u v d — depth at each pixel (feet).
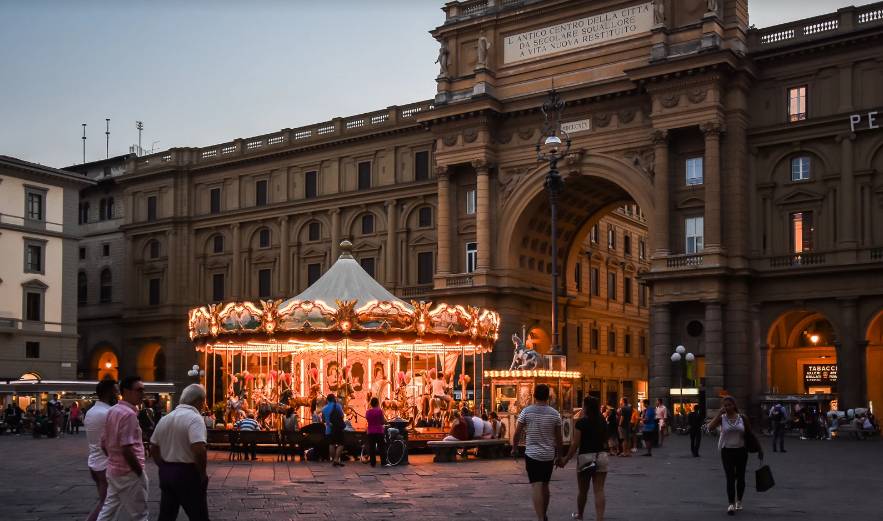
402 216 218.79
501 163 195.83
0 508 59.67
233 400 126.62
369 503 61.87
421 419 123.75
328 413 93.71
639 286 268.82
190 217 254.68
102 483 41.14
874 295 159.22
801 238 168.14
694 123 169.68
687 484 76.07
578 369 226.17
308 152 234.99
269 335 114.52
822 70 167.43
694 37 172.24
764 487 55.88
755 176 171.83
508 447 108.37
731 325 167.53
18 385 188.55
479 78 195.31
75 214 238.48
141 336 261.03
